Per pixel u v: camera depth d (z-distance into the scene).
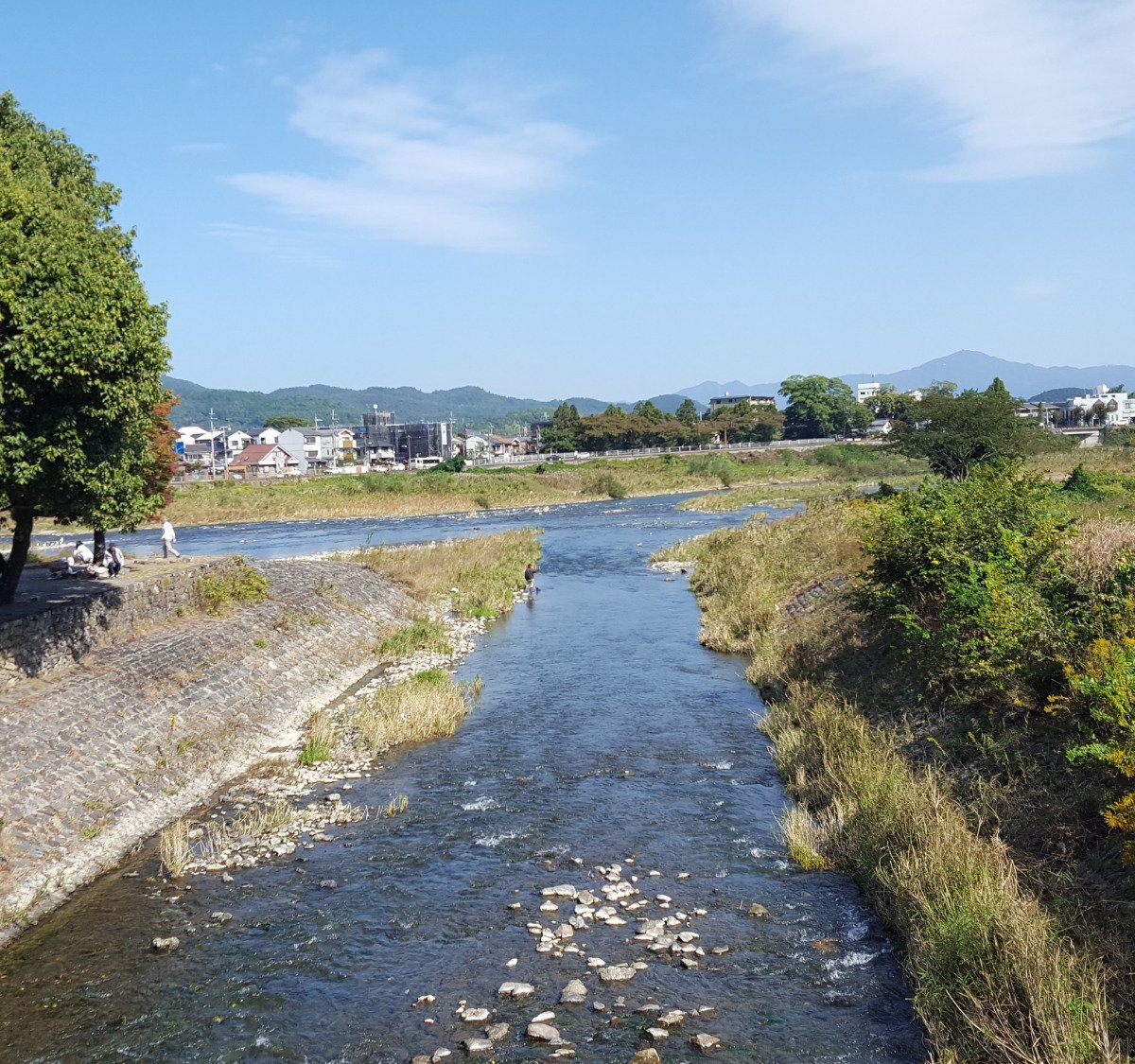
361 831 16.42
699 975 11.47
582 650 30.86
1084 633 14.63
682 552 52.38
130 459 20.08
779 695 23.73
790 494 92.31
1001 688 15.62
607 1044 10.12
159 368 19.34
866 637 23.48
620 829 16.20
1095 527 22.33
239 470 152.38
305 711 24.23
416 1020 10.74
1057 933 10.24
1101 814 11.30
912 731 17.70
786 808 16.94
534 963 11.90
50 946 12.58
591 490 109.12
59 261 17.03
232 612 27.91
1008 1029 8.70
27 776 15.42
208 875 14.73
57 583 27.05
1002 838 12.84
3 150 18.53
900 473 119.69
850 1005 10.70
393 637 32.94
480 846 15.65
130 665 20.77
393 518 82.06
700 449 155.00
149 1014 10.96
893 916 12.42
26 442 17.22
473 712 23.91
